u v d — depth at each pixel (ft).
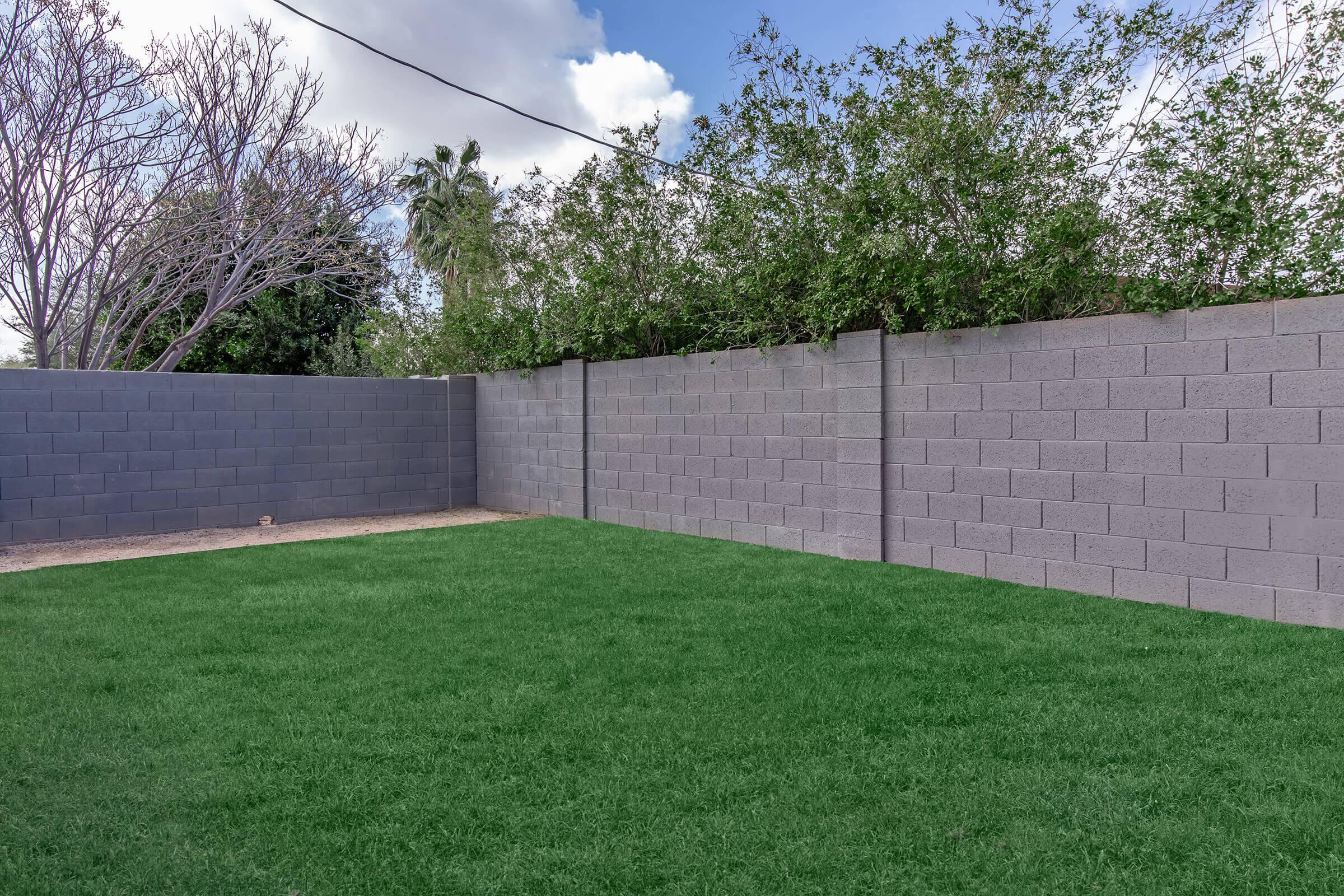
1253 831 8.36
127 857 7.98
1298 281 16.94
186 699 12.30
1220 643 14.90
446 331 39.68
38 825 8.61
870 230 21.97
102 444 30.14
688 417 29.48
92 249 38.93
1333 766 9.83
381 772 9.80
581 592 19.56
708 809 8.85
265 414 33.99
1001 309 20.63
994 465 20.92
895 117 21.01
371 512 37.09
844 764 9.96
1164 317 17.85
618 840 8.22
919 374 22.50
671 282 29.91
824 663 13.91
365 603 18.52
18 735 10.97
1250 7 17.48
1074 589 19.47
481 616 17.28
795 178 24.27
